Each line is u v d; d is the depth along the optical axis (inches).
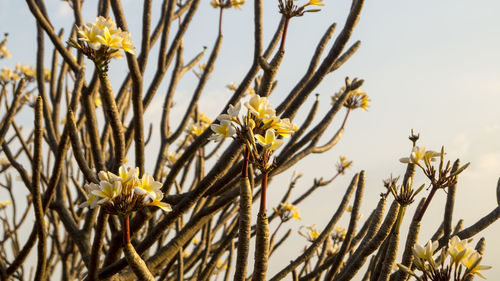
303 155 134.9
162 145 158.1
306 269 143.0
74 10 147.7
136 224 108.3
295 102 100.5
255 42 120.3
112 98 85.5
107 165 141.5
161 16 142.3
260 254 58.3
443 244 88.6
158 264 103.5
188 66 168.9
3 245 187.3
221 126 57.0
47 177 169.5
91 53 71.6
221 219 153.6
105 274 103.7
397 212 78.2
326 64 98.7
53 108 151.1
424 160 63.7
